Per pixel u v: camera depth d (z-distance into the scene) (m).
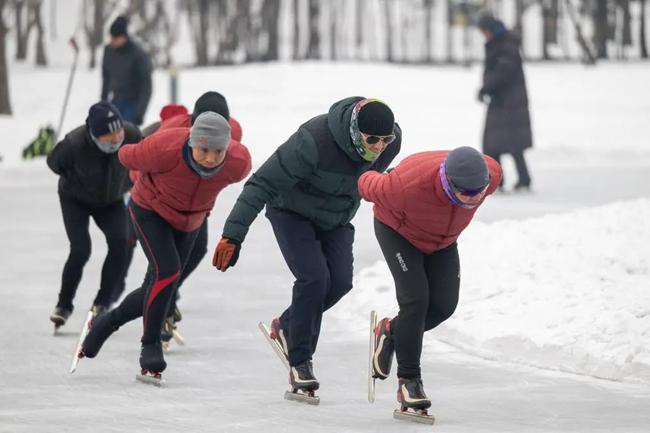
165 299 13.91
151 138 13.53
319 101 71.81
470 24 138.50
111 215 17.05
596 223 21.86
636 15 187.38
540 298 16.50
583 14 146.88
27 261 23.94
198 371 14.64
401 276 12.20
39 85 78.56
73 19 163.50
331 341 16.45
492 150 36.31
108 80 32.12
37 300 19.70
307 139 12.44
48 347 16.03
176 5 160.38
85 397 13.08
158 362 13.78
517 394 13.24
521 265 18.62
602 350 14.30
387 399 13.16
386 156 13.01
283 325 13.54
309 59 136.25
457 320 16.28
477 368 14.62
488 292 17.23
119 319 14.35
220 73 84.69
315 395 13.05
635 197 35.22
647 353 13.97
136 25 115.44
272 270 23.09
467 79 86.50
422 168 11.71
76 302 19.56
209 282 21.66
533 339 14.96
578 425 11.83
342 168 12.55
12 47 135.00
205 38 125.25
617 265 18.22
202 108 15.60
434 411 12.50
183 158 13.40
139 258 24.45
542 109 69.94
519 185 36.53
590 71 96.44
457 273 12.53
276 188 12.55
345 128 12.31
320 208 12.82
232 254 12.52
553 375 14.20
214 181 13.64
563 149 49.94
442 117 65.56
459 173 11.33
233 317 18.41
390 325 12.60
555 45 163.88
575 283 17.20
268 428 11.64
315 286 12.70
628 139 56.38
